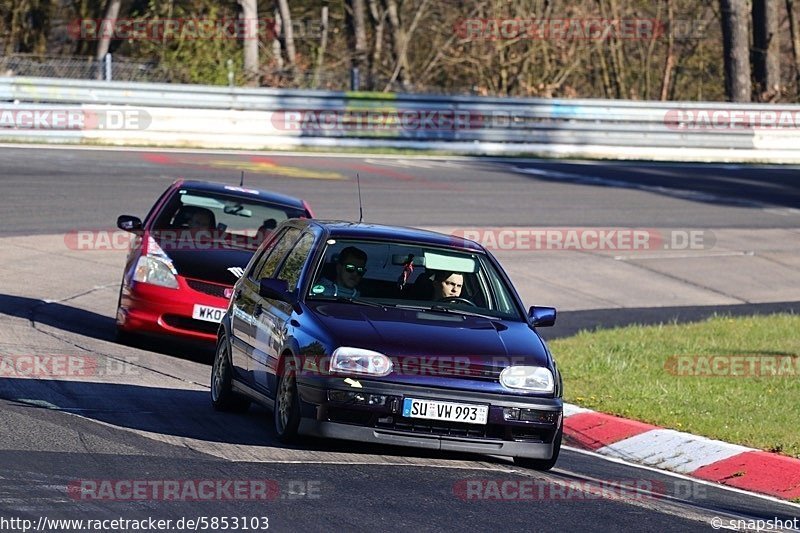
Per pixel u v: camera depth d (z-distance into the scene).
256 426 30.33
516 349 27.47
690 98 169.38
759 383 41.56
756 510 26.11
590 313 57.34
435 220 72.12
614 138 108.19
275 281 29.44
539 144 105.88
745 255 72.81
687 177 98.56
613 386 40.00
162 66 113.94
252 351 30.66
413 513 22.17
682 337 50.19
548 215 78.12
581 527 22.31
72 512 20.61
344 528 20.77
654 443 32.88
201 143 96.12
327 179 82.81
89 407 30.56
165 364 39.78
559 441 27.45
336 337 26.61
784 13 177.25
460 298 29.97
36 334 42.19
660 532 22.52
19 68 105.81
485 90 127.38
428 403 26.02
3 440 25.64
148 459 25.09
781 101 140.75
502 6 144.75
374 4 154.25
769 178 101.25
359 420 26.12
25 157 82.44
